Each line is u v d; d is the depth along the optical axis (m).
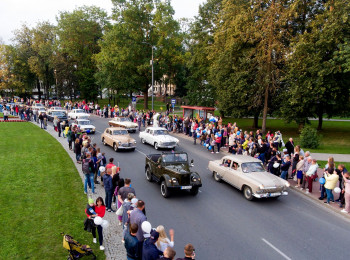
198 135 22.91
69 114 38.12
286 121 27.39
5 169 14.36
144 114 34.94
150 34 44.97
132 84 45.25
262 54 24.22
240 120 42.34
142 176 14.26
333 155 19.00
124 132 21.34
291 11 22.39
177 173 11.18
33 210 9.62
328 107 27.31
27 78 65.88
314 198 11.78
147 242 5.50
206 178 14.43
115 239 8.08
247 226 9.15
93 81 57.09
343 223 9.59
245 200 11.54
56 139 23.39
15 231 8.14
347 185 10.09
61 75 57.06
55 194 11.20
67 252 7.20
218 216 9.86
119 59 42.41
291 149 16.05
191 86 44.22
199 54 39.88
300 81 24.25
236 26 24.89
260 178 11.46
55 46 58.75
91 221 7.32
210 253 7.45
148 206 10.55
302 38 23.39
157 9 44.06
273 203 11.31
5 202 10.20
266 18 23.34
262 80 25.09
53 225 8.60
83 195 11.25
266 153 16.09
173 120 29.22
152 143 21.41
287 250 7.71
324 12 24.66
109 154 18.92
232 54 28.16
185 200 11.32
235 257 7.28
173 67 51.69
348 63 19.81
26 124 31.77
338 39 22.64
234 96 28.25
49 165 15.40
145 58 43.81
